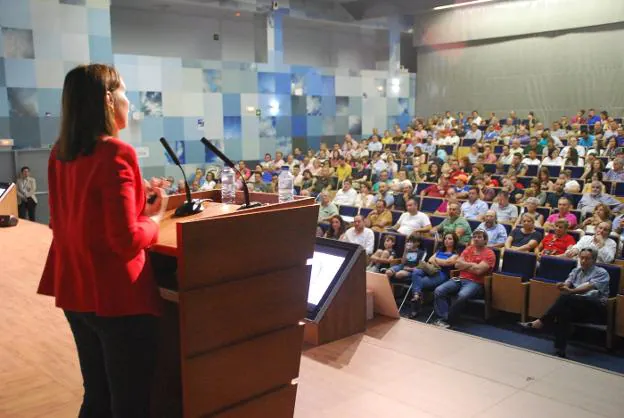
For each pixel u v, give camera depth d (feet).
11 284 14.15
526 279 20.53
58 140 5.02
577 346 18.07
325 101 58.23
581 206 28.53
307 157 48.73
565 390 8.77
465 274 20.79
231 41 60.34
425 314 21.33
